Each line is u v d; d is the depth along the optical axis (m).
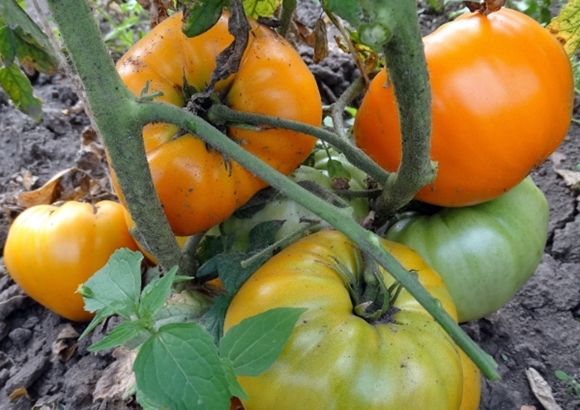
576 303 0.27
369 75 0.22
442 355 0.16
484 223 0.20
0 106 0.38
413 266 0.18
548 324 0.27
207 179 0.17
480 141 0.18
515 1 0.37
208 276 0.20
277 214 0.20
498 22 0.18
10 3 0.16
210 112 0.17
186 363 0.11
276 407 0.15
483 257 0.20
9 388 0.23
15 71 0.23
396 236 0.21
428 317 0.17
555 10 0.42
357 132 0.20
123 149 0.14
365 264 0.17
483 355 0.12
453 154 0.18
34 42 0.22
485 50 0.18
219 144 0.13
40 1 0.44
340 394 0.15
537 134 0.18
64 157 0.36
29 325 0.26
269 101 0.17
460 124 0.18
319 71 0.37
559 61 0.19
